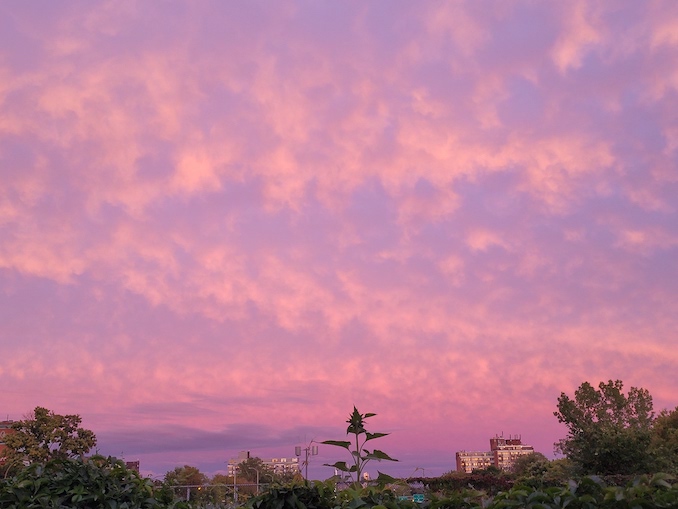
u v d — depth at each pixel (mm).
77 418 49750
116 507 5824
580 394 37062
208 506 6352
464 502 4438
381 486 5035
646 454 29109
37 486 5723
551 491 4066
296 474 5855
